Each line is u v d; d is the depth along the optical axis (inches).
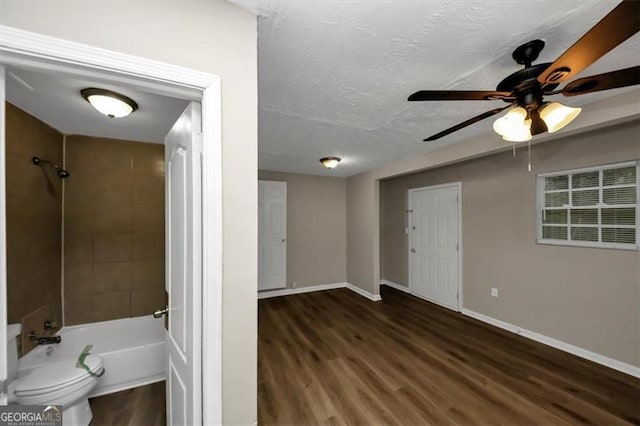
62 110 72.1
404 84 62.9
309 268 191.9
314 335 118.3
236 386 37.6
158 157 107.1
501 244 123.9
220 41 36.7
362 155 136.2
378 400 75.1
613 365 88.7
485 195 131.2
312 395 77.4
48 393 58.1
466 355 99.3
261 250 174.6
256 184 38.7
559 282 103.0
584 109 79.3
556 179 105.2
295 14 40.1
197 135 39.0
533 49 47.9
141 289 103.5
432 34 45.3
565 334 101.2
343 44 47.9
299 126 91.6
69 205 93.1
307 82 61.6
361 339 113.9
